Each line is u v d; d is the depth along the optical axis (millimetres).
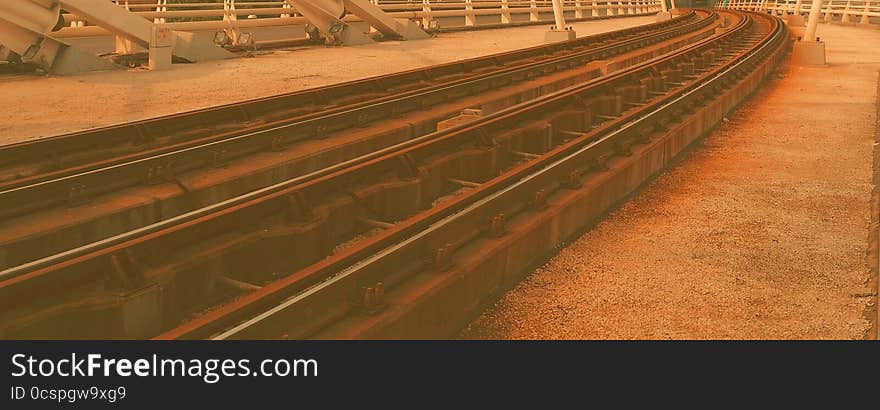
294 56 23672
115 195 7844
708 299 5949
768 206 8523
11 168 8664
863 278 6371
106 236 7270
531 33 37469
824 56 25547
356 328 4734
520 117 11102
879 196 8805
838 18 63281
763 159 10953
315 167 10039
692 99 12992
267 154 9797
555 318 5668
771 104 16641
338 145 10477
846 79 21672
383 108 12484
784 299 5949
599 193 8109
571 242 7410
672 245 7223
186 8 33656
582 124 12844
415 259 5672
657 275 6465
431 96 14000
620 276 6461
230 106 11820
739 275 6457
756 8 93938
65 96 15000
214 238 5996
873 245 7090
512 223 6750
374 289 4949
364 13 29422
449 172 8891
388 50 26359
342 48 26844
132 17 19078
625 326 5477
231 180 8617
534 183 7320
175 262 5488
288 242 6285
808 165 10555
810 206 8523
